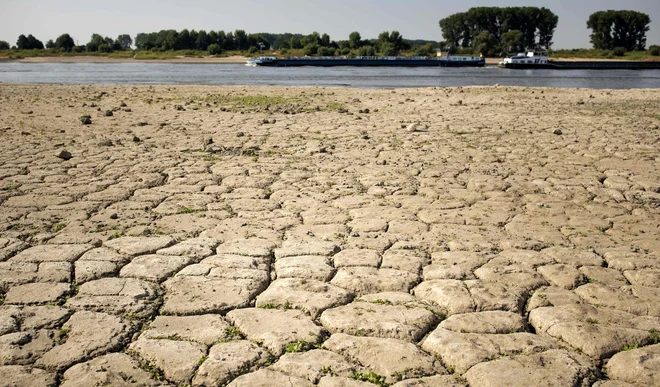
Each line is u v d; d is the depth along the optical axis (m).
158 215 5.81
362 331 3.42
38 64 99.44
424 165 8.27
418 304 3.79
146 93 23.05
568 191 6.81
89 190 6.78
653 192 6.89
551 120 13.67
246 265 4.45
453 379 2.95
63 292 3.95
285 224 5.53
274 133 11.38
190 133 11.35
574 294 3.94
